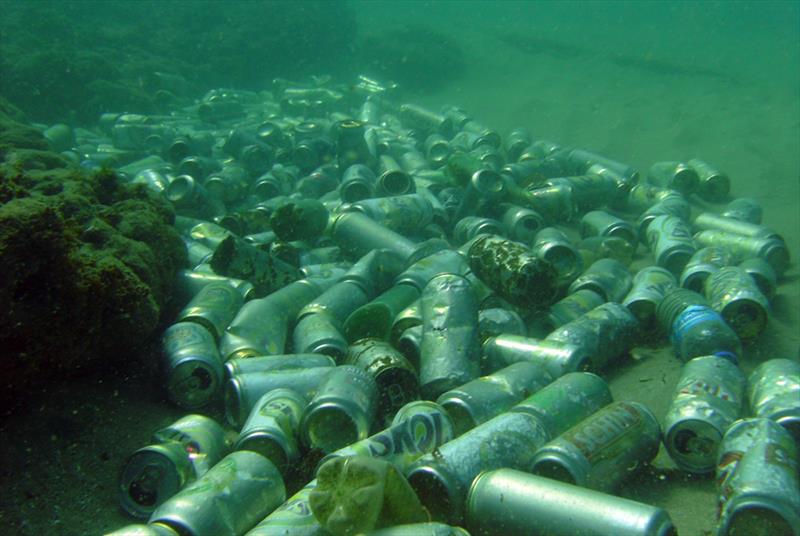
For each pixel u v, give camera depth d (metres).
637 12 8.44
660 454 0.74
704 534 0.63
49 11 3.04
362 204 1.15
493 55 4.28
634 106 2.68
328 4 3.88
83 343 0.73
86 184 0.95
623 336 0.88
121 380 0.82
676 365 0.88
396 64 3.85
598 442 0.65
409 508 0.54
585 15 7.93
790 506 0.57
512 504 0.58
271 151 1.65
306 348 0.83
